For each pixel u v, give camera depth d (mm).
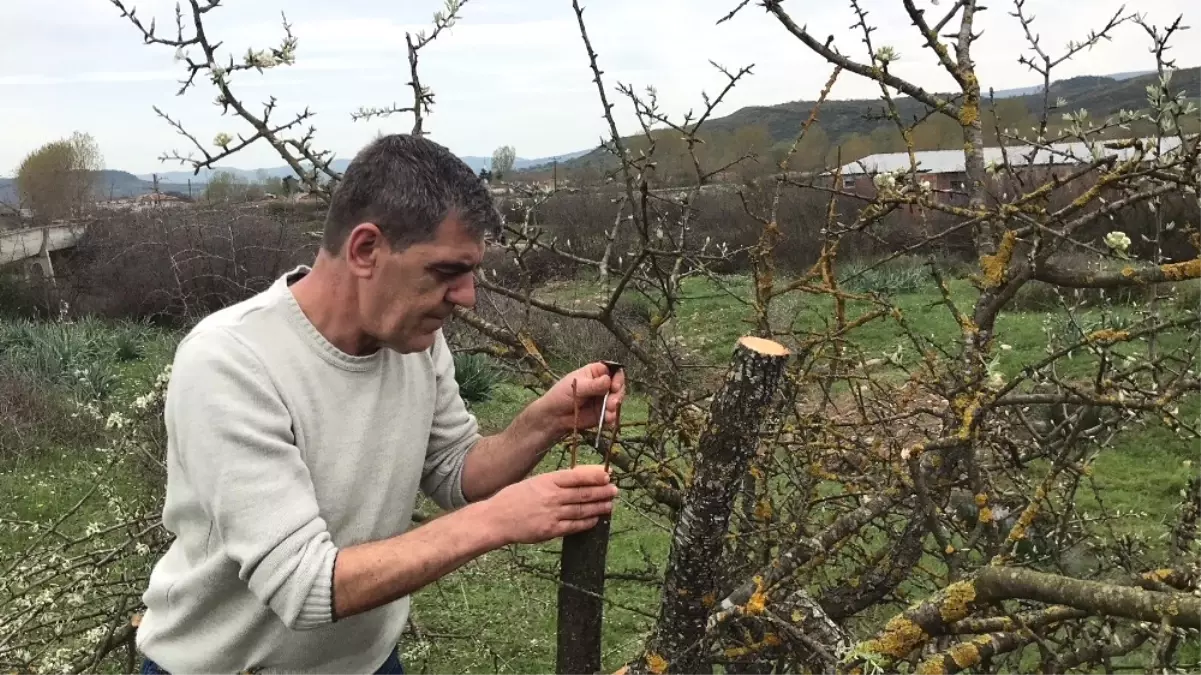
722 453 1370
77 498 6039
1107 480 5340
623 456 2346
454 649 3885
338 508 1597
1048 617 1447
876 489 1954
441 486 1907
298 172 2367
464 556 1390
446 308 1491
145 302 13266
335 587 1354
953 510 2213
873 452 2090
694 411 2365
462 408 1936
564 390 1769
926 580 2467
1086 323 3883
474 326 2500
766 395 1342
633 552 4512
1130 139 1734
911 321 7371
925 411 2129
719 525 1402
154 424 4328
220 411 1402
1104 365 1759
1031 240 2014
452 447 1901
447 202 1408
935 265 1973
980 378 1834
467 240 1445
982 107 2506
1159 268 1662
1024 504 2137
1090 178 4672
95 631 2906
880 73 2080
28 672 2850
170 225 13109
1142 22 1885
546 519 1418
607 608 4098
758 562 2014
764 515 2061
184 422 1425
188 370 1432
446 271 1444
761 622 1739
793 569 1581
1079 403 1699
